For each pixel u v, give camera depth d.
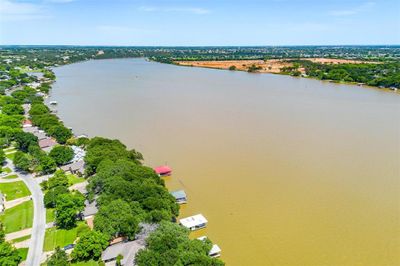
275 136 168.62
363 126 186.25
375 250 83.50
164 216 84.88
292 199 106.81
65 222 90.00
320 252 82.88
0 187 113.12
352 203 104.31
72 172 124.19
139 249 75.12
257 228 92.44
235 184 116.88
